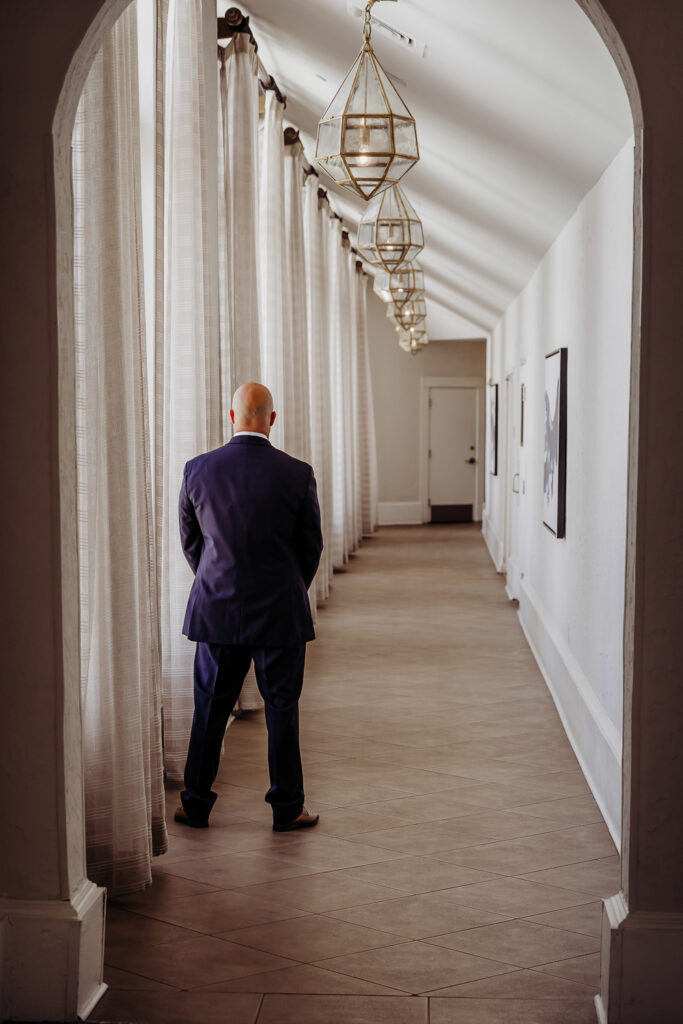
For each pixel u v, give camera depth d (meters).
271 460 3.95
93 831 3.40
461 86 4.49
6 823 2.77
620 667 4.13
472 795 4.55
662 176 2.55
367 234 5.87
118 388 3.31
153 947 3.09
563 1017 2.71
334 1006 2.75
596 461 4.84
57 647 2.74
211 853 3.85
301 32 5.29
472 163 5.84
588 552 5.08
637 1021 2.65
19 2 2.64
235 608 3.90
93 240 3.27
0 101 2.65
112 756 3.39
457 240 8.90
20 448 2.72
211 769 4.08
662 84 2.54
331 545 10.20
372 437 15.84
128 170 3.41
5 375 2.71
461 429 17.72
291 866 3.72
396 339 17.47
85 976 2.77
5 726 2.76
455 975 2.92
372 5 3.95
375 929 3.21
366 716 5.92
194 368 4.71
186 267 4.68
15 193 2.67
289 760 4.03
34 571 2.74
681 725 2.63
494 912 3.34
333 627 8.71
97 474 3.29
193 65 4.62
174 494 4.71
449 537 15.70
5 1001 2.74
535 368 7.99
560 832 4.10
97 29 2.69
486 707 6.14
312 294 9.34
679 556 2.62
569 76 3.59
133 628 3.38
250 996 2.80
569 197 5.40
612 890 3.53
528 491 8.52
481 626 8.75
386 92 3.56
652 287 2.58
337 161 3.59
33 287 2.69
